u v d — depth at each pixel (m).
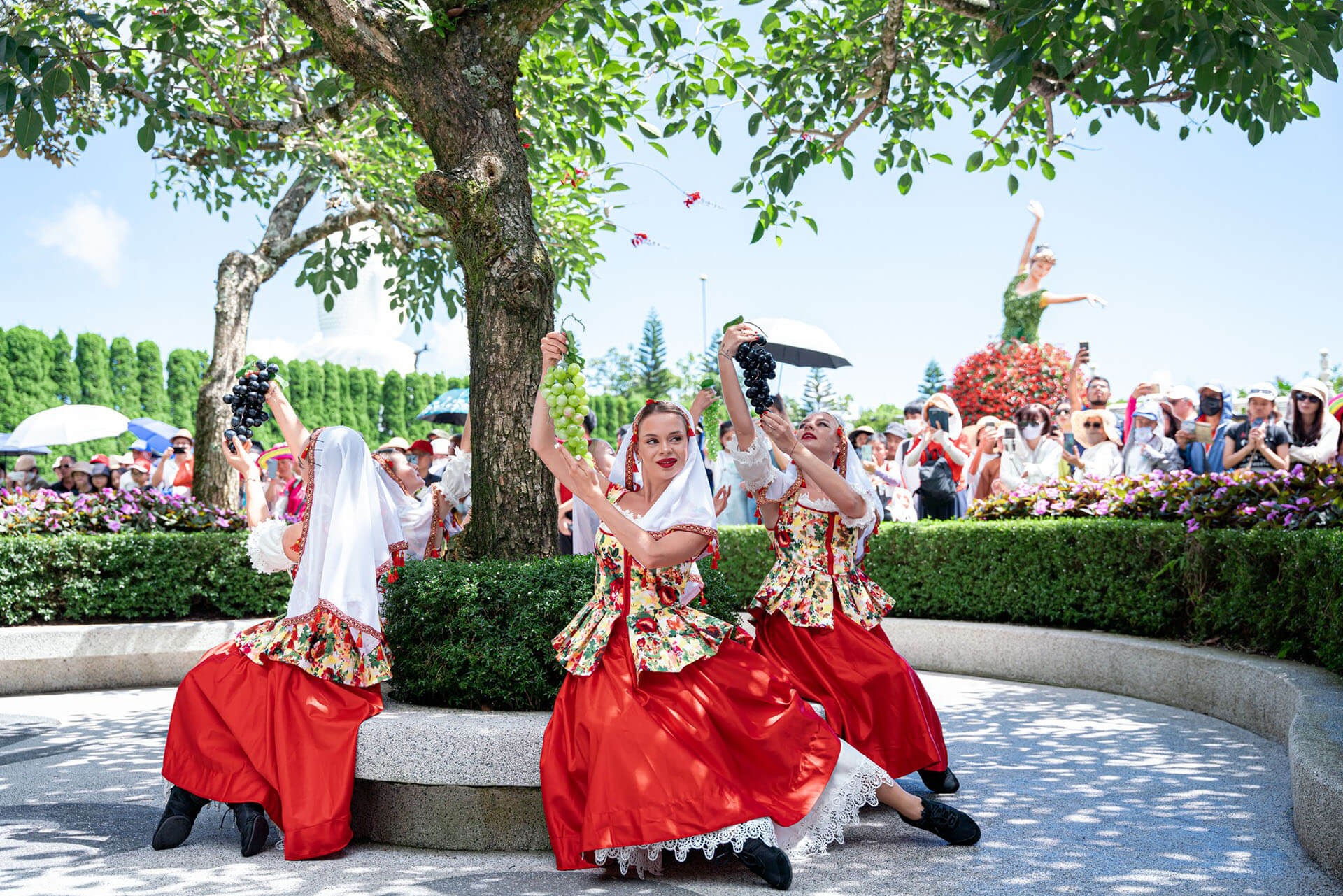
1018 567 7.11
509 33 4.72
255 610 7.52
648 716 3.14
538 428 3.33
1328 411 7.35
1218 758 4.54
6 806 4.05
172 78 7.11
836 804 3.23
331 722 3.53
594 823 3.04
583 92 6.42
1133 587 6.43
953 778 4.05
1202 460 8.36
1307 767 3.25
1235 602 5.67
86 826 3.78
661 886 3.11
